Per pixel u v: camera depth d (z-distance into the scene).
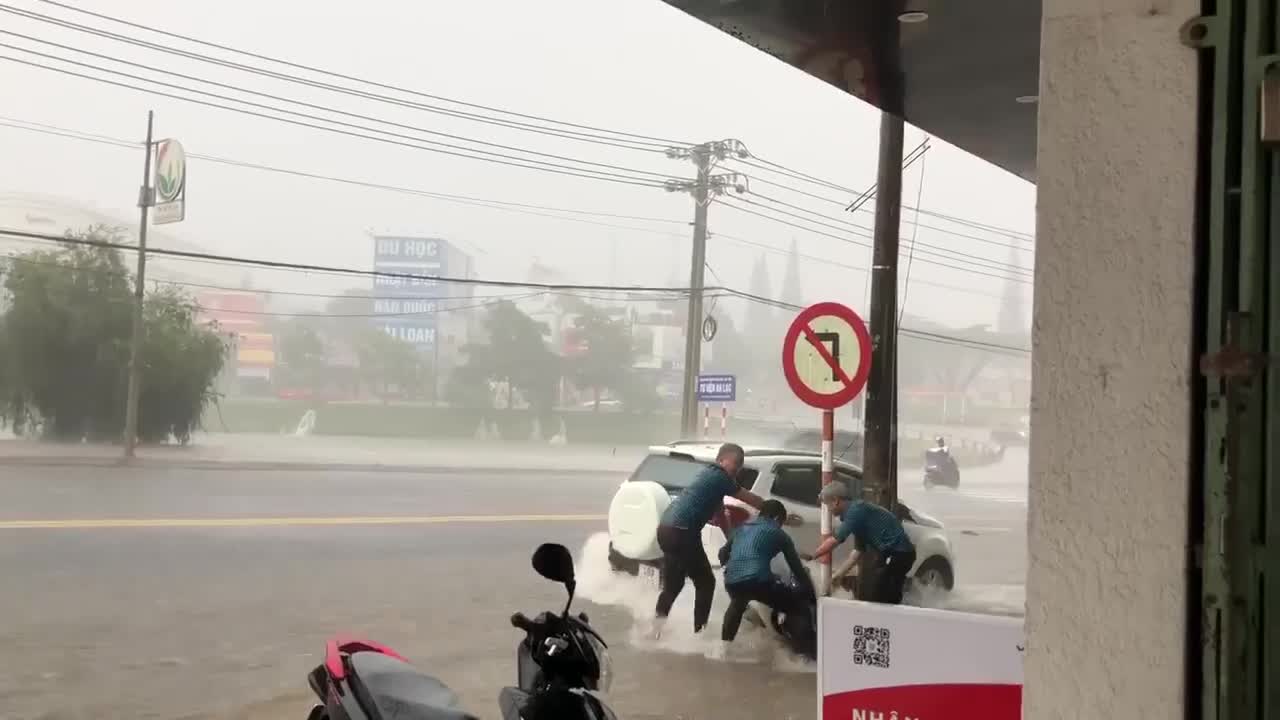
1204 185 1.94
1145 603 1.93
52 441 34.47
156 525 13.74
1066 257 2.07
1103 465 1.99
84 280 34.84
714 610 9.17
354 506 17.94
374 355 89.44
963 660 3.09
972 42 4.90
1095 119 2.05
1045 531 2.05
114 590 9.45
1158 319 1.96
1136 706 1.93
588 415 68.06
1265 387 1.83
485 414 67.44
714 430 41.59
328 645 4.13
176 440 37.03
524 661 3.46
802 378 6.97
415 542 13.25
